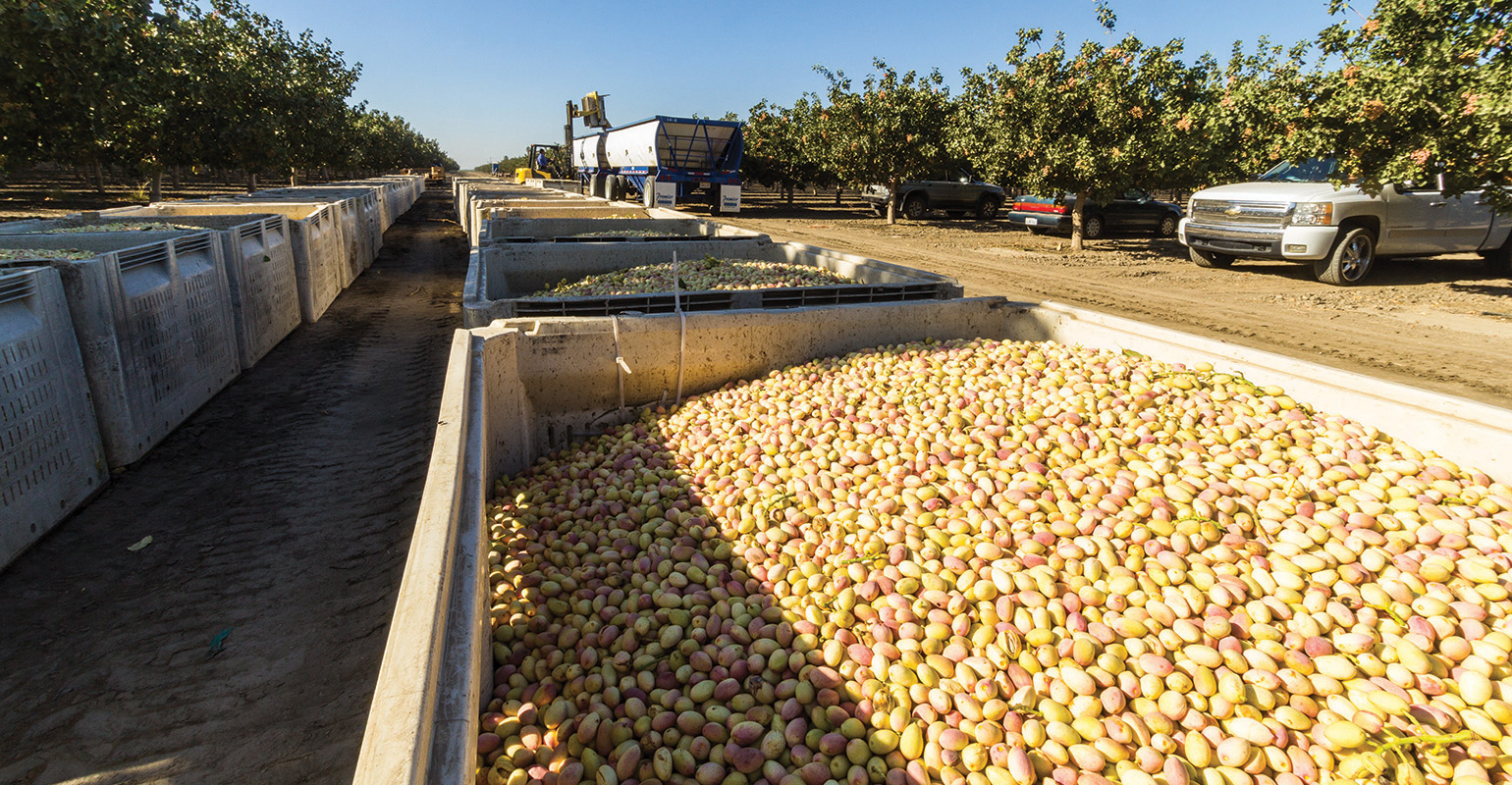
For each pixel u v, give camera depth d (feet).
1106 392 12.54
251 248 23.24
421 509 6.56
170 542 12.05
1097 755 6.64
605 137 94.94
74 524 12.44
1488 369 21.33
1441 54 27.63
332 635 9.84
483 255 23.29
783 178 99.55
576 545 10.37
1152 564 8.48
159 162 57.11
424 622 5.09
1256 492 9.75
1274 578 8.18
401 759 3.94
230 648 9.51
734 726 7.17
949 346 16.20
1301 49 36.32
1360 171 31.24
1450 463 10.05
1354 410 11.74
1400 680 7.01
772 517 10.42
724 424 13.41
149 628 9.86
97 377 13.93
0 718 8.23
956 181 81.30
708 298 18.44
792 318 16.14
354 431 17.21
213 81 59.67
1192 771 6.57
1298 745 6.60
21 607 10.20
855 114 72.49
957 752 6.80
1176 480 9.94
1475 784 6.10
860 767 6.79
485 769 6.95
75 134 37.83
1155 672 7.27
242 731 8.15
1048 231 70.23
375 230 51.34
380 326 28.99
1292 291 34.50
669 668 8.04
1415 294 33.42
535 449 14.69
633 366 14.96
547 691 7.88
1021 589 8.32
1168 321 27.61
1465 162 28.14
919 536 9.52
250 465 15.12
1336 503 9.57
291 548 11.95
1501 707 6.56
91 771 7.56
